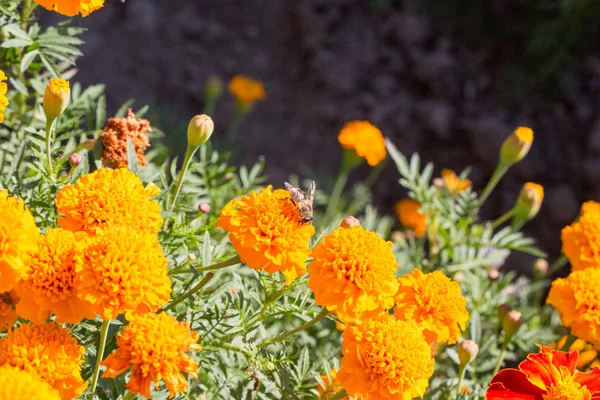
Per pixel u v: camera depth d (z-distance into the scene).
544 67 1.41
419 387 0.67
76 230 0.64
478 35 1.47
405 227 1.09
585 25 1.40
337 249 0.66
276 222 0.65
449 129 1.38
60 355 0.61
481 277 0.96
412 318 0.70
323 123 1.42
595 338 0.75
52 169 0.73
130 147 0.70
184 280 0.73
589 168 1.30
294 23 1.52
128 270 0.60
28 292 0.62
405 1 1.51
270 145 1.37
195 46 1.45
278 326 0.84
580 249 0.83
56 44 0.78
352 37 1.48
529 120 1.37
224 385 0.73
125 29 1.42
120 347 0.61
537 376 0.71
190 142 0.71
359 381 0.66
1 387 0.56
